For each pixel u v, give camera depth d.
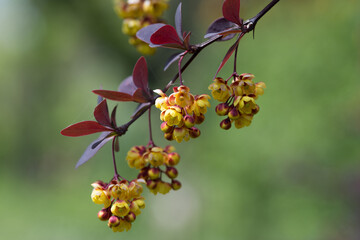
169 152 1.82
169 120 1.53
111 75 11.05
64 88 14.15
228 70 8.27
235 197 6.72
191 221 6.98
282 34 7.99
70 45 12.48
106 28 10.24
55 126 14.32
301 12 8.02
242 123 1.69
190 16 10.00
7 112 18.28
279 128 6.90
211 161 7.52
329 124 6.31
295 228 5.54
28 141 14.95
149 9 2.32
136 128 8.92
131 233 7.51
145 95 1.68
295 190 5.87
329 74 6.87
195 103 1.54
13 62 19.31
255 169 6.74
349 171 5.49
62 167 13.70
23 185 12.97
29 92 14.95
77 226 8.41
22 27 14.17
